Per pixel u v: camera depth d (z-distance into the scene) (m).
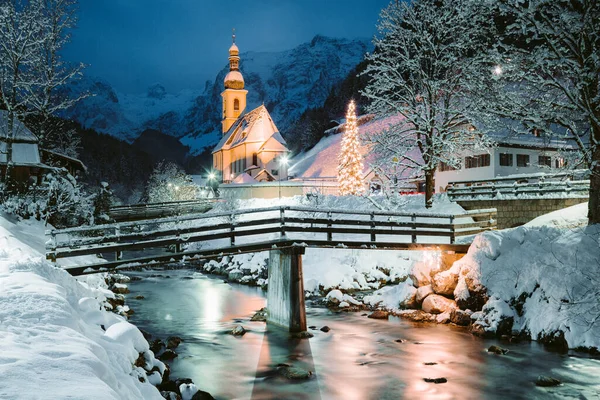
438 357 15.80
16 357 6.79
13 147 37.19
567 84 20.16
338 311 22.92
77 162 47.34
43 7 32.75
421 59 34.66
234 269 36.47
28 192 30.45
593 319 16.20
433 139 33.41
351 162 50.91
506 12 20.39
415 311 21.55
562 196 26.75
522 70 20.81
